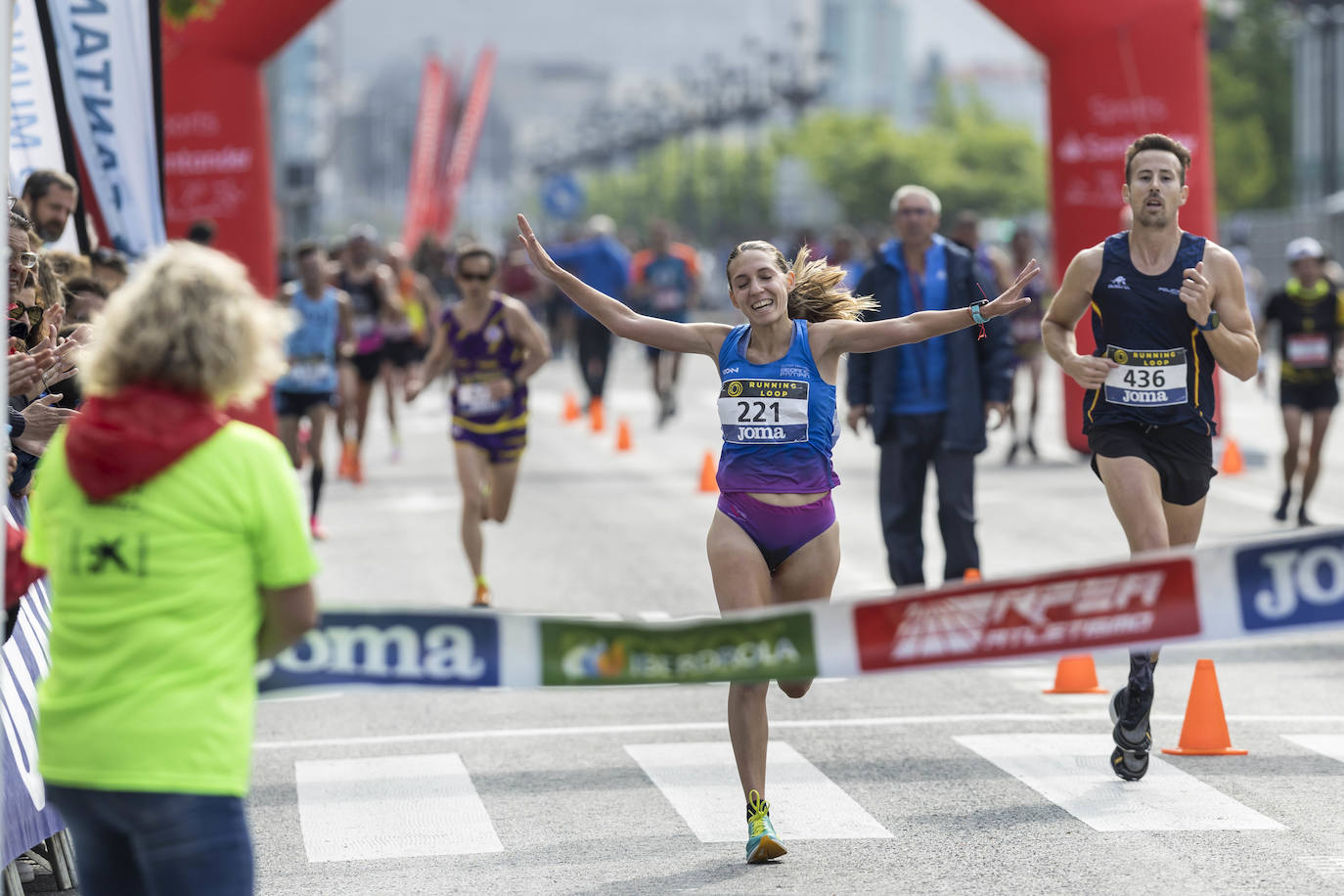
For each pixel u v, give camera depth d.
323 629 11.59
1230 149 184.00
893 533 27.84
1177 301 19.00
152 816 9.97
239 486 10.29
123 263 29.08
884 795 18.89
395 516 44.47
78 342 18.95
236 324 10.33
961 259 27.23
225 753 10.13
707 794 19.14
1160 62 50.12
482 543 31.31
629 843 17.25
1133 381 19.12
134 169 34.06
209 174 48.09
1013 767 20.05
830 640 12.13
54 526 10.41
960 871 16.02
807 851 16.80
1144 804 18.30
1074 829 17.39
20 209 19.44
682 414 75.75
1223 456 53.00
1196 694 20.62
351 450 51.81
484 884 15.91
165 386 10.31
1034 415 55.44
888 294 27.20
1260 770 19.72
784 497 16.75
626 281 67.44
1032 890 15.38
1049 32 50.50
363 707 24.45
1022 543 38.31
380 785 19.80
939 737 21.77
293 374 40.00
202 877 10.04
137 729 9.98
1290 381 39.94
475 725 23.16
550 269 17.17
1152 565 12.27
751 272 16.66
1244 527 39.81
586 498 48.00
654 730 22.69
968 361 27.28
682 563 36.62
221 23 47.53
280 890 15.82
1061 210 51.62
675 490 49.78
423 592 33.12
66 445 10.35
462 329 31.16
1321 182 181.88
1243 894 15.18
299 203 115.44
